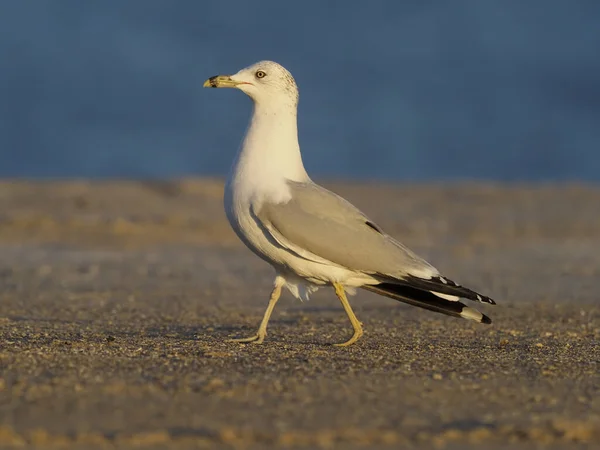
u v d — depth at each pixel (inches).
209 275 709.3
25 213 943.0
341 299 434.6
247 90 436.1
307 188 426.9
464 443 291.4
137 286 658.8
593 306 589.6
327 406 319.3
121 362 368.8
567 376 366.9
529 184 1258.6
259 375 354.0
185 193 1073.5
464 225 960.3
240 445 285.4
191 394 328.2
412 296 439.2
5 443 283.9
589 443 293.9
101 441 285.9
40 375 346.3
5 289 637.9
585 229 946.7
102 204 1003.3
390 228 936.3
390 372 364.2
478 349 426.9
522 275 719.1
